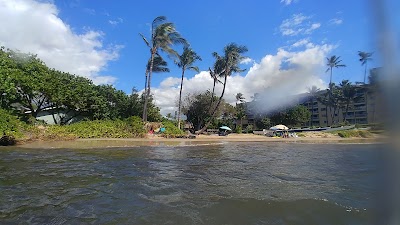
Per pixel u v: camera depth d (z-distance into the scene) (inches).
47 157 498.3
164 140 978.7
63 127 930.7
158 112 1624.0
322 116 2923.2
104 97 1342.3
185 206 216.8
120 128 1060.5
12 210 203.8
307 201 230.4
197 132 1555.1
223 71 1587.1
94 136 965.8
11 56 1013.2
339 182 308.2
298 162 482.9
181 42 1378.0
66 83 1189.7
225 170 389.1
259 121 2664.9
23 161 446.3
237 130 1950.1
